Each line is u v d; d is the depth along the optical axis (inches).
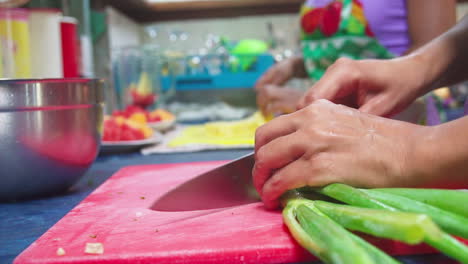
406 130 21.2
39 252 20.2
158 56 93.7
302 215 19.5
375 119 22.1
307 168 21.6
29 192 30.6
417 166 20.0
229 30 136.2
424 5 59.1
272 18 134.3
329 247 15.0
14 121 27.8
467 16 32.4
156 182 35.8
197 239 21.0
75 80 29.8
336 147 21.3
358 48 66.1
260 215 24.5
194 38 136.4
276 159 22.5
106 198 30.8
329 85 27.8
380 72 28.9
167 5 122.6
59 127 29.2
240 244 20.0
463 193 17.9
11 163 28.5
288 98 66.6
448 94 111.6
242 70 103.0
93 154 32.3
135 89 88.7
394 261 14.8
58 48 55.2
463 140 19.4
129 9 124.0
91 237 22.1
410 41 63.9
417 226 13.5
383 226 15.0
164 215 26.2
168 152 52.7
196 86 103.2
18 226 25.1
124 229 23.4
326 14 66.6
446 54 30.2
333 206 18.7
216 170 29.2
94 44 93.8
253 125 65.4
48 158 29.4
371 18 63.3
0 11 47.5
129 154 52.7
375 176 20.6
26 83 27.8
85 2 77.6
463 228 16.5
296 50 118.7
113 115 67.8
